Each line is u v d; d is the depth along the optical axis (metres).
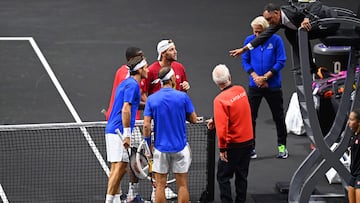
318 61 38.12
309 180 30.23
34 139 36.69
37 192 32.09
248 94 35.44
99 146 36.12
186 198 29.62
